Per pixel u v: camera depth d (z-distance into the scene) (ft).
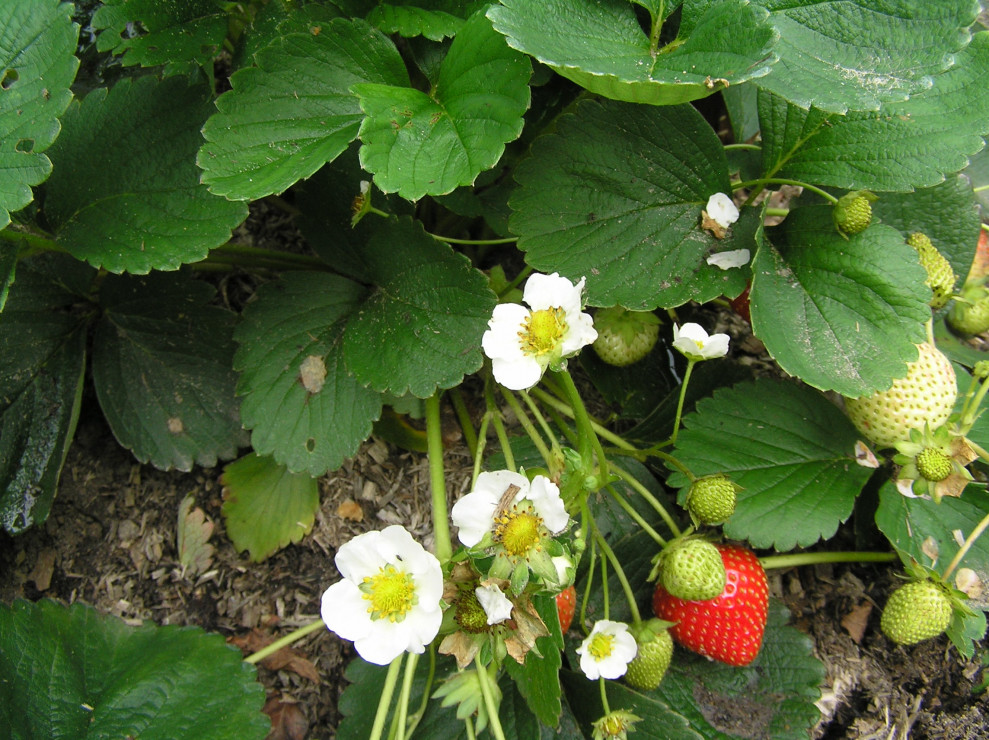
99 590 0.94
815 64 0.73
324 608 0.65
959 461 0.79
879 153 0.81
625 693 0.84
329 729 0.91
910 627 0.81
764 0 0.75
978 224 0.95
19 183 0.69
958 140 0.79
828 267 0.82
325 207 0.90
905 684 0.96
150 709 0.79
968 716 0.95
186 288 0.93
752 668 0.90
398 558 0.66
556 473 0.74
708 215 0.85
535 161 0.86
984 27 1.07
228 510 0.95
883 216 0.96
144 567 0.95
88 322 0.94
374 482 0.99
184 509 0.96
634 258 0.85
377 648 0.65
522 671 0.74
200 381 0.92
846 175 0.82
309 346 0.88
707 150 0.85
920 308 0.78
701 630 0.84
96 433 0.99
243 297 1.04
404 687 0.75
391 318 0.85
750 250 0.85
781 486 0.86
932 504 0.87
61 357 0.91
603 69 0.68
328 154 0.73
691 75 0.67
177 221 0.81
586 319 0.66
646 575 0.92
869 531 0.97
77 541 0.96
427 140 0.72
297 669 0.93
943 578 0.82
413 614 0.66
